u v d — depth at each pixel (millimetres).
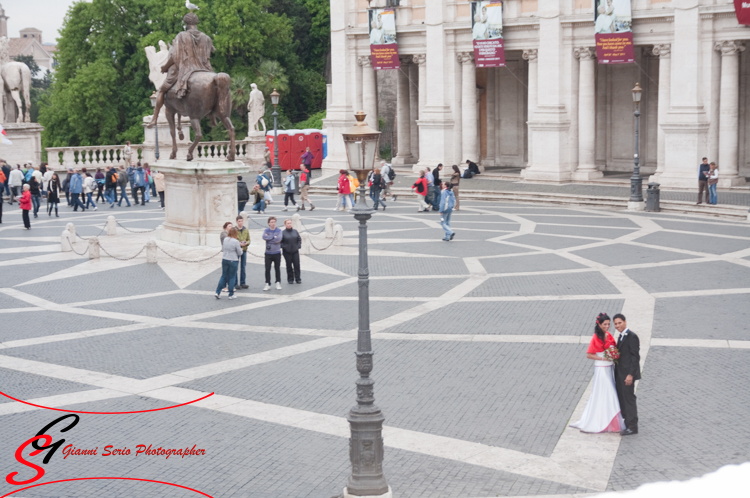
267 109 73812
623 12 43562
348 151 11602
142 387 16094
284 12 82000
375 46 52844
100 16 70500
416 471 12195
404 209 42094
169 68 30141
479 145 55562
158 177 44531
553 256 28484
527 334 19109
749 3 40062
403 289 23984
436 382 16016
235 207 30688
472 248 30312
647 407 14586
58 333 20047
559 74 46906
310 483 11938
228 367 17203
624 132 51719
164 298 23516
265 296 23594
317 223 37094
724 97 42250
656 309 21078
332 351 18156
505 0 48719
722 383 15625
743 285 23406
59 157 53438
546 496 11367
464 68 51500
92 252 29312
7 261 29250
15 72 51562
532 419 14109
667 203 39344
